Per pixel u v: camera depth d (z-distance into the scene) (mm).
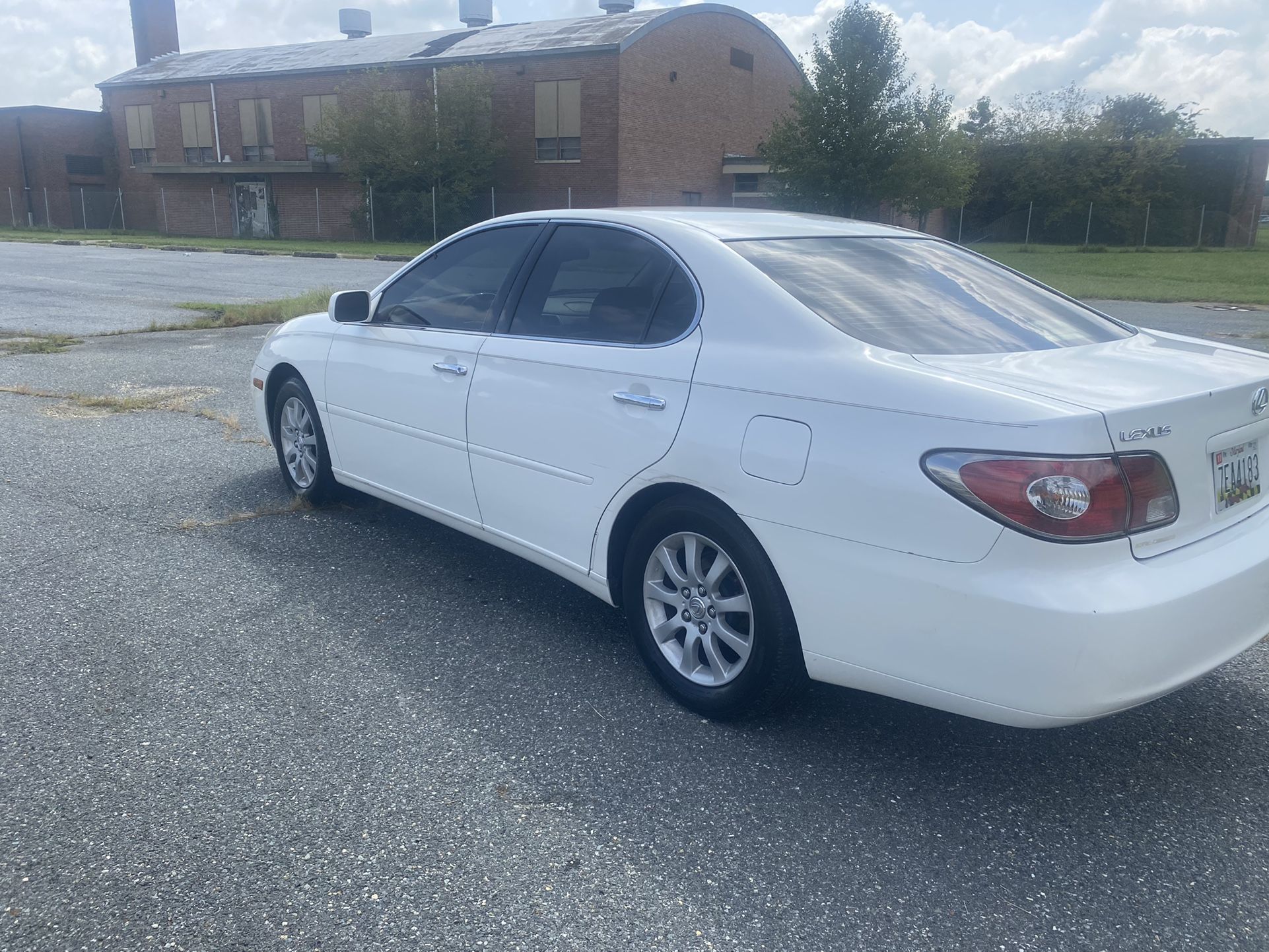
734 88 40000
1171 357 3088
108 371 9078
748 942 2230
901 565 2602
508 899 2346
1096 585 2418
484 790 2787
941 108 31125
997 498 2436
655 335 3314
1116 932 2297
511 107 36219
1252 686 3525
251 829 2580
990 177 41438
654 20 34719
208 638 3711
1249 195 39062
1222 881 2482
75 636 3684
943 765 2990
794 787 2852
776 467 2840
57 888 2340
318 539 4828
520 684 3432
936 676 2609
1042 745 3123
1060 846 2611
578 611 4086
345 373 4699
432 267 4434
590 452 3424
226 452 6316
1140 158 39406
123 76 47938
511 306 3908
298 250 31438
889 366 2746
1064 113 42969
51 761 2867
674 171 37156
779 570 2869
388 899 2334
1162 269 27094
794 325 2977
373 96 37188
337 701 3271
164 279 20281
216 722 3109
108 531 4840
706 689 3199
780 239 3463
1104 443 2428
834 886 2432
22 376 8727
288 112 41406
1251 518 2893
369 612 3994
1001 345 3066
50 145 46000
